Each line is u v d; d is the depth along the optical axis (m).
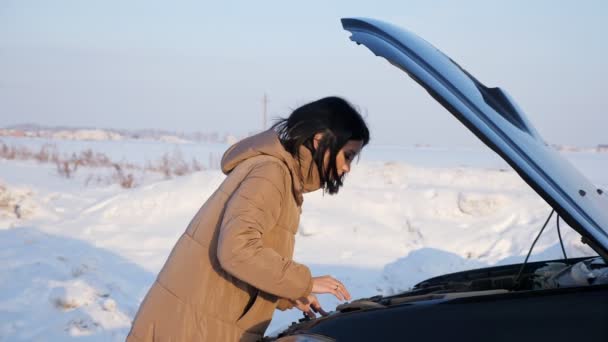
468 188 10.55
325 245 8.22
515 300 1.93
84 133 88.81
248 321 2.40
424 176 11.36
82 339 5.09
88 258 7.41
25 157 24.78
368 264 7.48
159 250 8.20
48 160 23.61
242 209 2.24
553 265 2.76
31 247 7.88
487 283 2.84
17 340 5.02
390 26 2.40
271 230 2.37
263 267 2.20
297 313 5.66
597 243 1.93
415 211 9.20
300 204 2.45
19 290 6.06
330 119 2.36
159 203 9.81
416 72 2.20
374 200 9.44
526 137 2.12
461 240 8.24
